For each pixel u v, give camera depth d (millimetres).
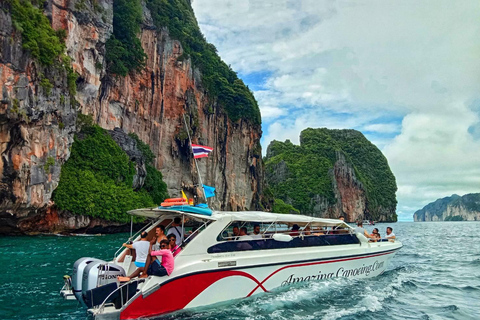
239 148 74250
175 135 58281
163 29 59125
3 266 12820
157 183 51031
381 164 183125
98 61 42344
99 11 42719
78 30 38625
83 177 35156
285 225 10203
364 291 9969
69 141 33312
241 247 8688
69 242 22875
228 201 69938
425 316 8297
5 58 24875
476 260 17719
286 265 9234
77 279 7395
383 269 12578
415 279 12547
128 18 51062
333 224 11102
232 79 79125
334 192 137000
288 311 7945
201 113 64688
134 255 8641
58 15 35906
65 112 32062
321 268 10070
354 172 147750
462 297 10242
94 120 43000
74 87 33656
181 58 59906
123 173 41500
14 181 26078
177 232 8875
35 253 16594
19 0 28109
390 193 173875
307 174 143375
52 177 29875
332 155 150375
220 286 8078
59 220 31344
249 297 8609
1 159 25344
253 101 79812
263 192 88188
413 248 25109
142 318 6969
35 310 7629
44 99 28562
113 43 47969
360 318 7863
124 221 35125
